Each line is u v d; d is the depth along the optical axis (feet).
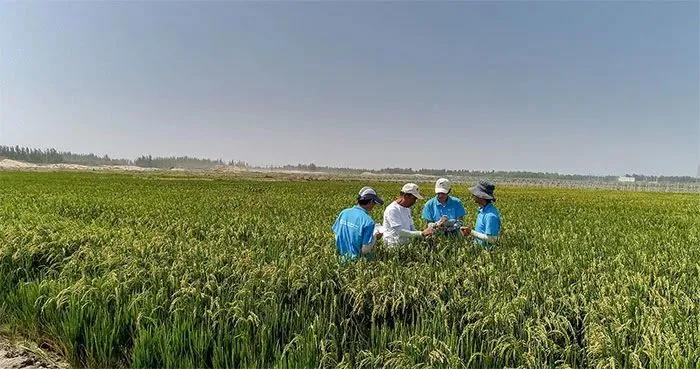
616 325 17.57
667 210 91.50
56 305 21.68
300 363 17.79
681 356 15.26
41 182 165.07
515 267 25.79
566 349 17.06
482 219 32.32
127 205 72.43
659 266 28.02
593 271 26.27
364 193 27.76
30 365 20.15
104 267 26.30
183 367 18.08
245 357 18.30
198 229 43.57
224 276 24.35
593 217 70.44
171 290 22.30
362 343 19.66
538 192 190.70
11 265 28.32
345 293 21.72
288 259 27.61
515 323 18.62
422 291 21.79
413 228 31.60
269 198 100.12
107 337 19.57
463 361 17.37
